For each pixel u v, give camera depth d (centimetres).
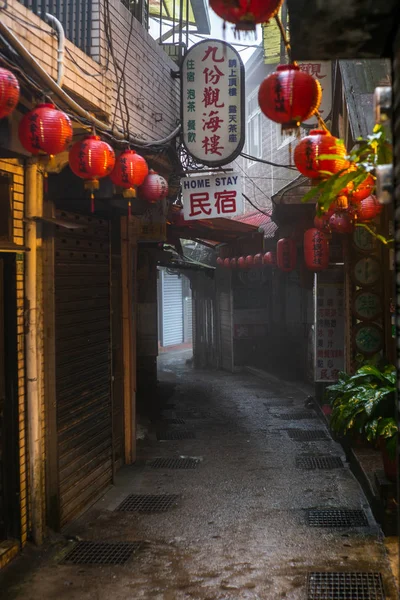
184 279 2581
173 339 2500
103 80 673
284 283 1777
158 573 542
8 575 539
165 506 716
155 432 1119
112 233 870
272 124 1831
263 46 1527
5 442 577
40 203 596
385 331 930
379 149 317
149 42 849
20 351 584
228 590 505
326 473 832
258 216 1773
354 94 718
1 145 473
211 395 1501
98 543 610
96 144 503
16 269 575
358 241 935
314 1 253
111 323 823
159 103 896
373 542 589
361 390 661
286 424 1162
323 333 1115
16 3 500
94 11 662
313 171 420
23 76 438
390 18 266
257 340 1870
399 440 271
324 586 503
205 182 942
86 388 727
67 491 663
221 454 953
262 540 604
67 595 505
